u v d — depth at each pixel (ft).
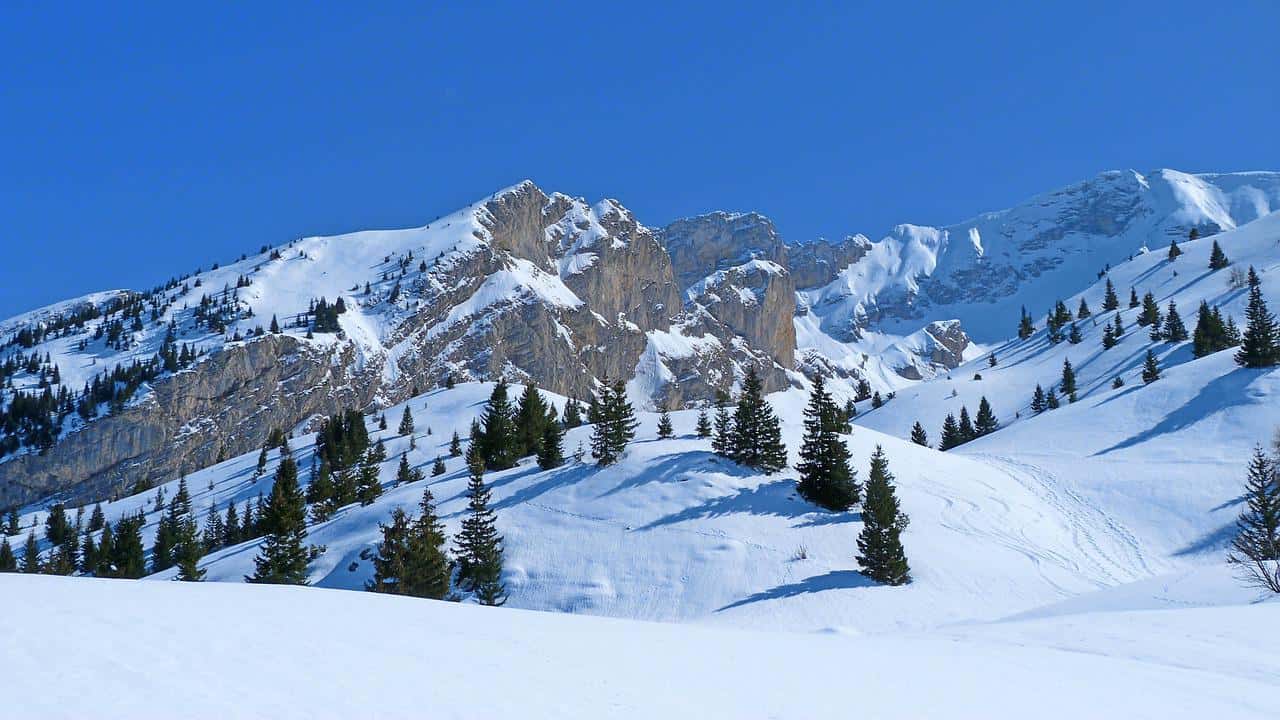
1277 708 45.65
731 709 37.19
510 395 613.11
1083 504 276.82
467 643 46.68
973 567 209.77
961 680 47.88
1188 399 374.02
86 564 393.09
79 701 29.04
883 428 631.56
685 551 214.69
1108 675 52.65
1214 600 145.28
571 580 208.33
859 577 200.95
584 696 37.14
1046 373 644.69
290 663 37.68
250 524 383.86
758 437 265.54
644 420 364.79
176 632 41.81
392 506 269.64
